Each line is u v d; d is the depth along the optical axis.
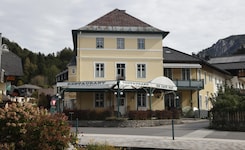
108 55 39.22
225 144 16.02
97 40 39.34
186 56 47.06
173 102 44.22
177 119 34.25
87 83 33.28
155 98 39.38
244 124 24.69
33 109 9.89
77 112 31.12
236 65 73.50
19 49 126.25
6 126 9.24
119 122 29.47
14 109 9.49
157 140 17.47
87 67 38.78
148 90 34.94
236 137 19.75
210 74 53.38
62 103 37.44
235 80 69.19
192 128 27.02
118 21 40.78
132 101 38.78
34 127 9.16
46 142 9.06
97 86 33.00
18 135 9.23
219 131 24.22
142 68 39.66
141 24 40.84
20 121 9.35
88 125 29.88
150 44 40.03
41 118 9.39
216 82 57.00
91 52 39.00
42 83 118.00
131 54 39.59
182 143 16.28
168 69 45.62
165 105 44.06
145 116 31.14
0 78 32.31
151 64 39.75
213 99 27.48
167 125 31.36
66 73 78.38
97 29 39.06
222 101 26.03
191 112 42.28
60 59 143.12
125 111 36.16
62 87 33.97
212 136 20.28
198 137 19.52
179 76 45.69
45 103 56.09
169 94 44.31
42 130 9.11
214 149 14.47
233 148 14.73
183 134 21.50
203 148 14.72
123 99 38.75
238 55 77.38
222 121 25.70
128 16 41.84
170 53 47.88
